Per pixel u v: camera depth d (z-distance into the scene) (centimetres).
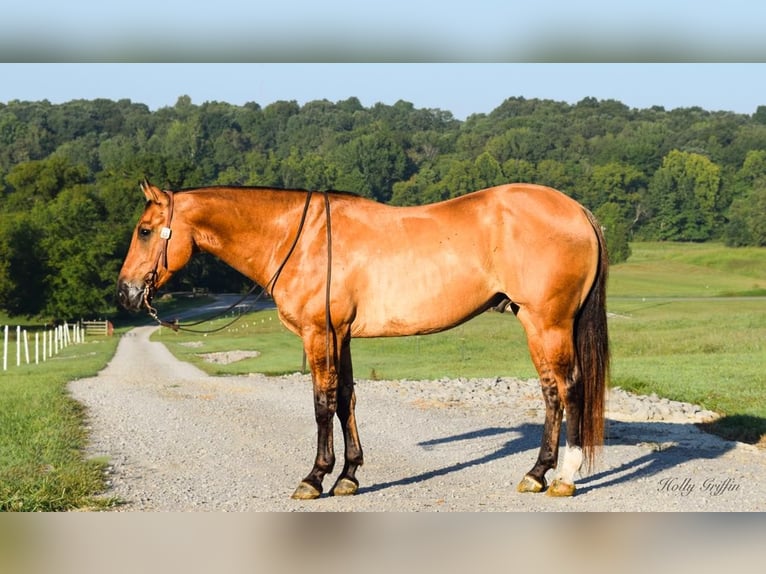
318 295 854
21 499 830
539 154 14188
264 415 1454
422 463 1031
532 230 841
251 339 5222
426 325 859
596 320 854
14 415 1420
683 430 1250
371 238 859
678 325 4050
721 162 13525
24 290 7344
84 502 842
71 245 7500
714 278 9444
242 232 877
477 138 15475
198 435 1247
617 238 10812
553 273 835
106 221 9081
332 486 914
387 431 1263
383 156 14112
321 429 865
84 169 10531
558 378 853
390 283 853
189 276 9019
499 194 861
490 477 951
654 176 12625
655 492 866
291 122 19138
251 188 894
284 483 933
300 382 2105
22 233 7406
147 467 1021
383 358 3203
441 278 849
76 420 1380
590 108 18338
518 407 1516
